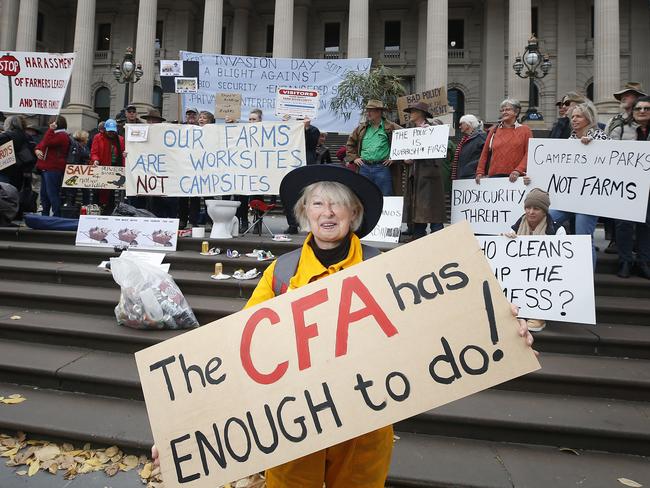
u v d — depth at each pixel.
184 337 1.71
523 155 5.23
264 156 6.10
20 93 6.72
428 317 1.56
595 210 4.55
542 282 3.80
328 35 31.70
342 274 1.65
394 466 2.57
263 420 1.59
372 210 1.86
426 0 29.53
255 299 1.83
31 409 3.06
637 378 3.12
